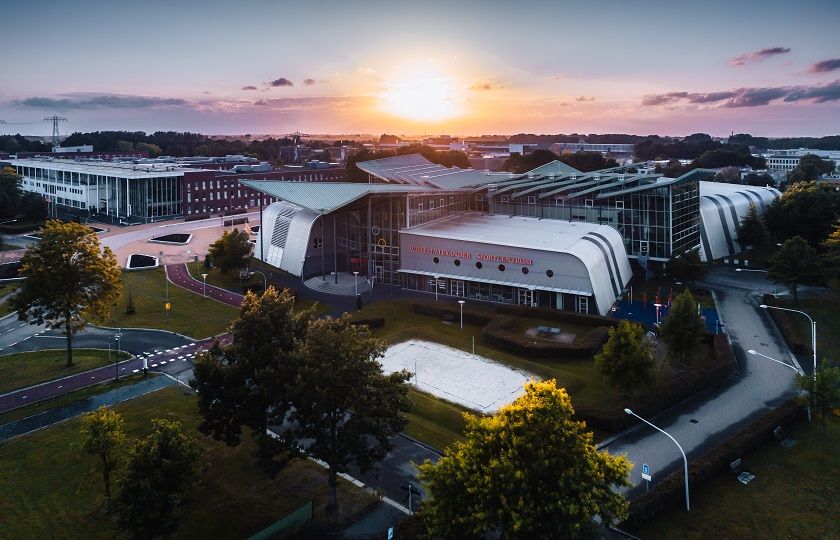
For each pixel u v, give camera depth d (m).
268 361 41.75
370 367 37.53
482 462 31.23
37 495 40.72
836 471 43.09
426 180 110.25
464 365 63.47
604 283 82.62
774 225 115.75
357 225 100.12
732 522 37.62
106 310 65.38
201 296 90.00
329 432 40.56
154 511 32.34
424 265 91.81
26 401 55.59
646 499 38.12
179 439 34.25
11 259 112.25
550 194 104.56
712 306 83.38
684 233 101.50
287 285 95.75
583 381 58.66
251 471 44.22
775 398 55.31
